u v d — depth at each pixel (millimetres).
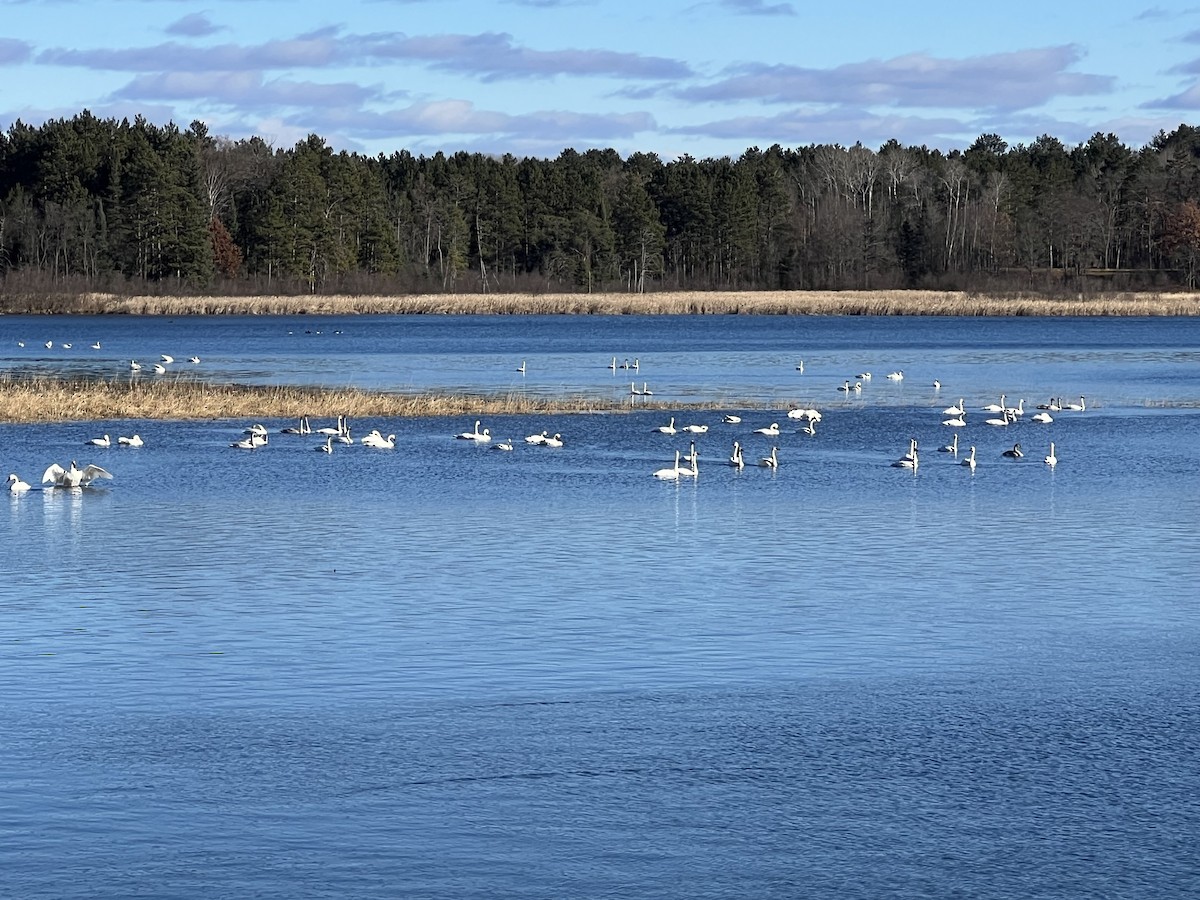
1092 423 69562
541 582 33344
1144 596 32062
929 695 24641
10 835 18719
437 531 40094
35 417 66938
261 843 18547
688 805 19828
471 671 25906
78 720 23156
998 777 20844
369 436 58500
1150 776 20906
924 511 44031
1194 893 17359
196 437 61781
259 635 28344
